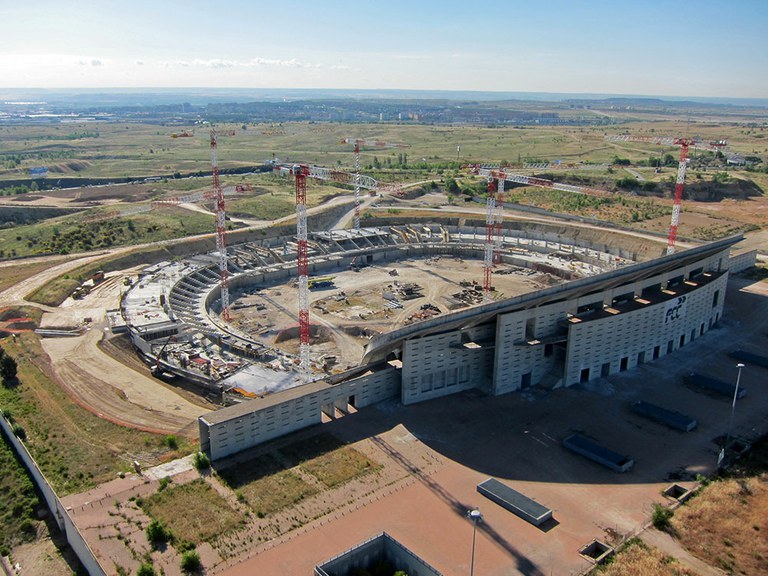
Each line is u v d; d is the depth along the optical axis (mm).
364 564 93500
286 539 97062
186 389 156625
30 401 139000
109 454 119750
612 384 155125
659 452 125438
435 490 111000
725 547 97625
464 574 90875
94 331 187125
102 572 88000
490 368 152000
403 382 140250
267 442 125312
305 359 168500
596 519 104250
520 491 111375
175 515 101500
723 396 149625
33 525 104125
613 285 161375
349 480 112875
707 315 188000
